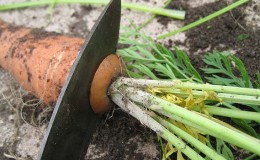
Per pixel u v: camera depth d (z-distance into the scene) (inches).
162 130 6.9
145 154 7.7
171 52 8.6
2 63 8.7
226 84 7.6
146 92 7.1
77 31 9.9
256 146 5.8
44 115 8.5
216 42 8.9
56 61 7.4
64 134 6.5
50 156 6.3
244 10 9.1
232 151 7.4
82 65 6.3
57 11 10.3
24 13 10.5
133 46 8.7
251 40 8.7
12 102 8.9
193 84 6.8
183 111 6.6
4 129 8.6
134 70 8.5
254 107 7.3
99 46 6.8
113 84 7.3
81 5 10.3
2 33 8.5
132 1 10.1
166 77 8.3
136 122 8.0
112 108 7.8
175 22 9.5
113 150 7.8
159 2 9.9
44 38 8.0
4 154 8.1
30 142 8.3
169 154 7.0
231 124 7.6
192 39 9.0
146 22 9.5
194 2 9.6
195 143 6.5
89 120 7.3
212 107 6.9
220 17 9.1
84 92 6.8
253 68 8.3
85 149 7.5
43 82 7.5
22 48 8.0
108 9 6.6
